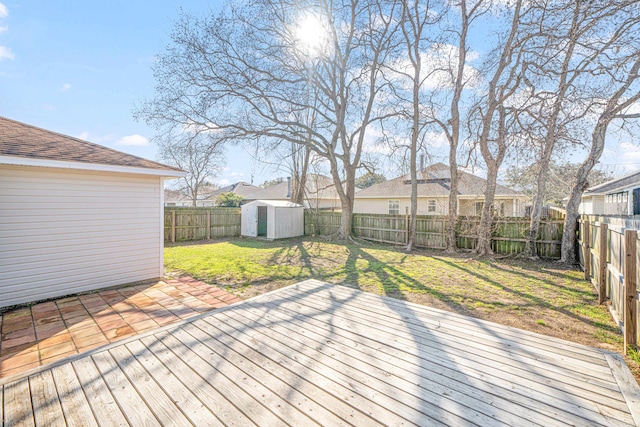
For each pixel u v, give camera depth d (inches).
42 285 170.6
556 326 135.9
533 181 550.9
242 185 1211.9
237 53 367.2
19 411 77.2
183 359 102.4
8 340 121.4
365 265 273.9
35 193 168.7
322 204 745.6
